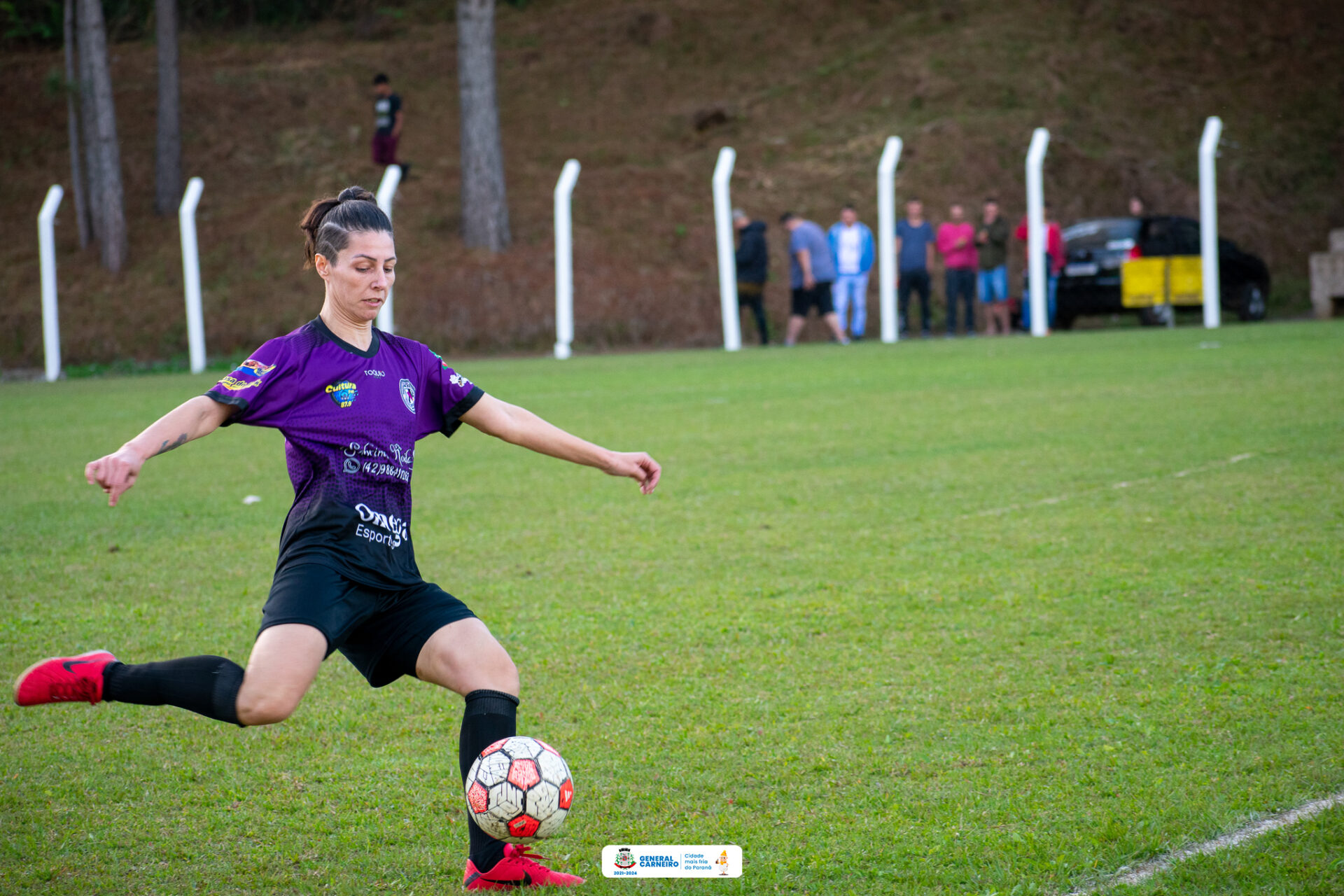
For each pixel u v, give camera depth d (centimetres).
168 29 5831
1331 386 2333
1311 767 662
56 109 6831
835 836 608
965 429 2069
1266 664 841
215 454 2148
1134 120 6619
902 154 6238
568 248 4628
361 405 576
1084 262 4628
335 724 798
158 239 5738
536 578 1182
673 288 5422
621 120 6900
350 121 6769
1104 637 923
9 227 5978
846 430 2134
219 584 1187
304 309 5256
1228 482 1489
